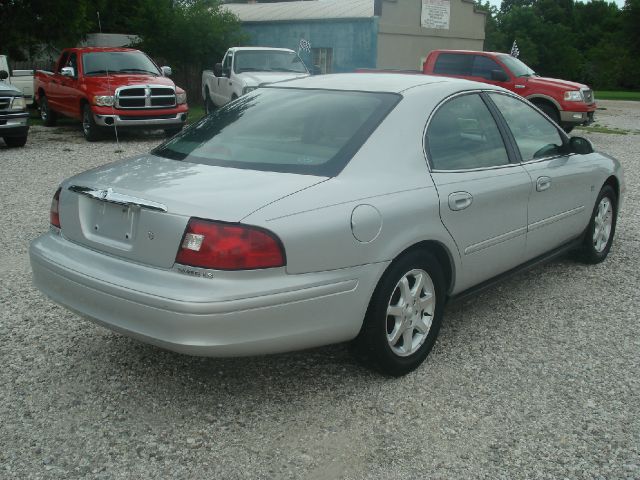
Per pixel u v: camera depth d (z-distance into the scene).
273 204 3.24
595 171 5.62
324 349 4.29
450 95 4.30
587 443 3.28
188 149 4.04
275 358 4.15
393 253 3.59
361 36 23.06
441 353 4.25
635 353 4.28
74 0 20.59
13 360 4.07
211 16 24.14
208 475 3.01
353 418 3.48
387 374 3.86
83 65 15.06
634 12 68.75
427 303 3.98
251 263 3.11
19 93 13.45
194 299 3.06
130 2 26.88
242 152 3.84
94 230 3.57
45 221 7.46
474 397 3.70
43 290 3.80
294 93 4.39
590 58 78.94
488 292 5.39
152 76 15.08
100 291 3.36
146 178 3.58
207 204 3.18
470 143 4.35
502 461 3.13
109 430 3.36
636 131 19.41
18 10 20.03
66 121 19.62
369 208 3.49
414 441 3.29
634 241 6.93
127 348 4.27
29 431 3.33
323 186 3.46
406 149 3.86
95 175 3.77
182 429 3.38
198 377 3.91
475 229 4.18
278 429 3.38
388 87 4.20
